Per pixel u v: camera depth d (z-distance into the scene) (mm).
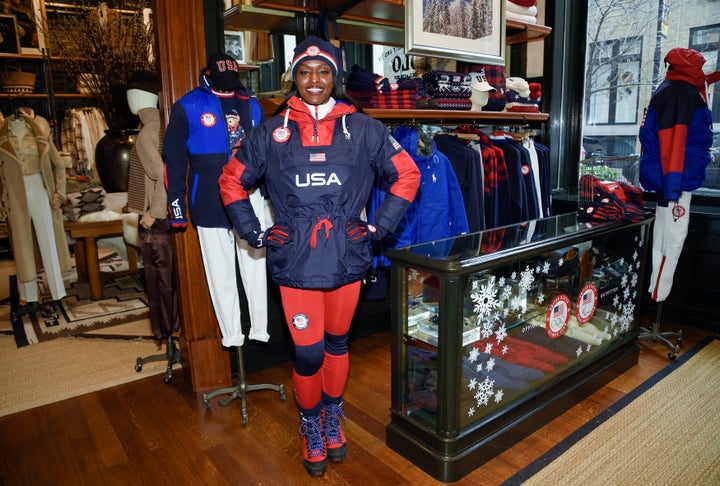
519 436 2070
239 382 2383
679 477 1840
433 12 2945
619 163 2818
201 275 2482
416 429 1934
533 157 3391
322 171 1670
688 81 2588
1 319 3695
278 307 2805
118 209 4086
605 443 2051
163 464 1981
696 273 3209
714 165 3291
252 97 2252
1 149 3355
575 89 3896
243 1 2588
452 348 1755
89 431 2219
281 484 1854
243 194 1789
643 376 2613
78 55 3969
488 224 3137
